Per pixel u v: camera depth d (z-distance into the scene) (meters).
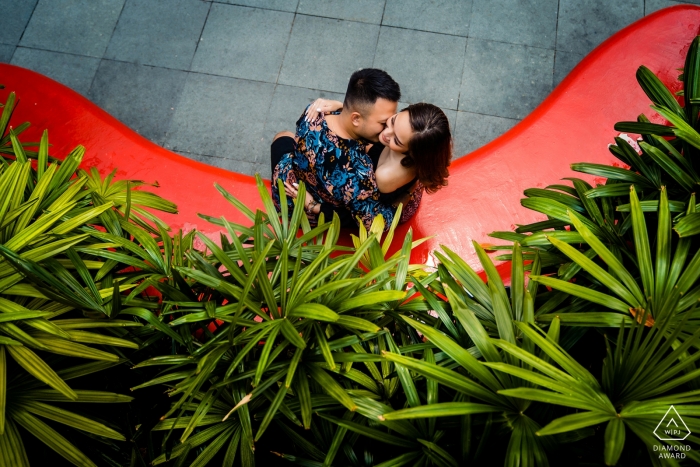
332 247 1.49
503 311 1.29
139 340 1.57
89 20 4.09
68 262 1.55
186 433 1.33
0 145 1.97
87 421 1.33
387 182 2.13
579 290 1.30
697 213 1.33
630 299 1.30
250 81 3.94
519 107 3.87
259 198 2.85
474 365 1.20
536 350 1.27
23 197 1.66
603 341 1.54
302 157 2.19
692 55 1.62
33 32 4.06
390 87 1.93
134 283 1.65
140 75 3.97
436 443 1.32
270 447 1.63
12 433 1.29
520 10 4.07
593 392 1.12
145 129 3.85
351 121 2.03
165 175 2.89
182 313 1.63
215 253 1.49
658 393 1.12
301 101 3.89
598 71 3.04
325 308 1.26
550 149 2.87
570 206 1.65
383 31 4.04
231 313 1.43
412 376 1.46
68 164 1.70
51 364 1.43
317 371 1.33
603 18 4.07
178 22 4.09
